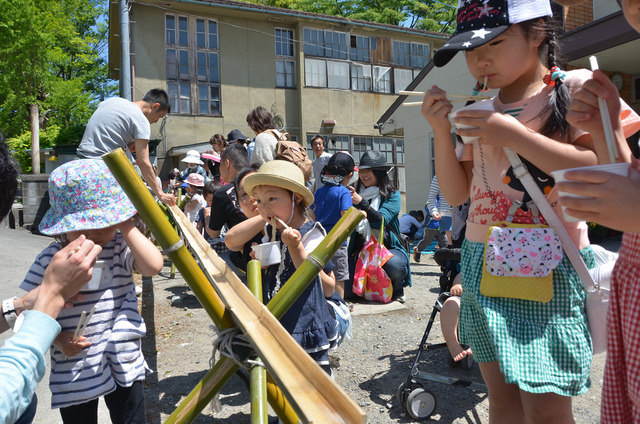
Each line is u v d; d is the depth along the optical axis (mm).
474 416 2898
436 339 4219
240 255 3176
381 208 5516
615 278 1266
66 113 22859
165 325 4809
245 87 17188
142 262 2164
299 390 924
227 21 16969
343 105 18406
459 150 1962
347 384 3379
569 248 1653
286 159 3551
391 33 19234
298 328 2227
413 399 2814
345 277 4762
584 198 903
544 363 1608
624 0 1100
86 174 2135
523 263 1652
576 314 1664
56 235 2199
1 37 18734
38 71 19750
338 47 18453
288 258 2377
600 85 1353
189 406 1303
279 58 17719
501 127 1559
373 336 4352
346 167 4914
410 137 13125
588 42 8039
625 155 1343
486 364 1858
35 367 1190
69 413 2137
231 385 3510
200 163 9789
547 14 1664
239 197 3035
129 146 4047
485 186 1823
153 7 15930
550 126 1674
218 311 1361
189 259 1333
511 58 1670
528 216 1735
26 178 12898
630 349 1185
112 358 2113
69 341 1964
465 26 1727
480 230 1835
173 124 16312
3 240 10117
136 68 15758
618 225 894
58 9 20312
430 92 1883
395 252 5590
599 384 3289
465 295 1885
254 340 1139
